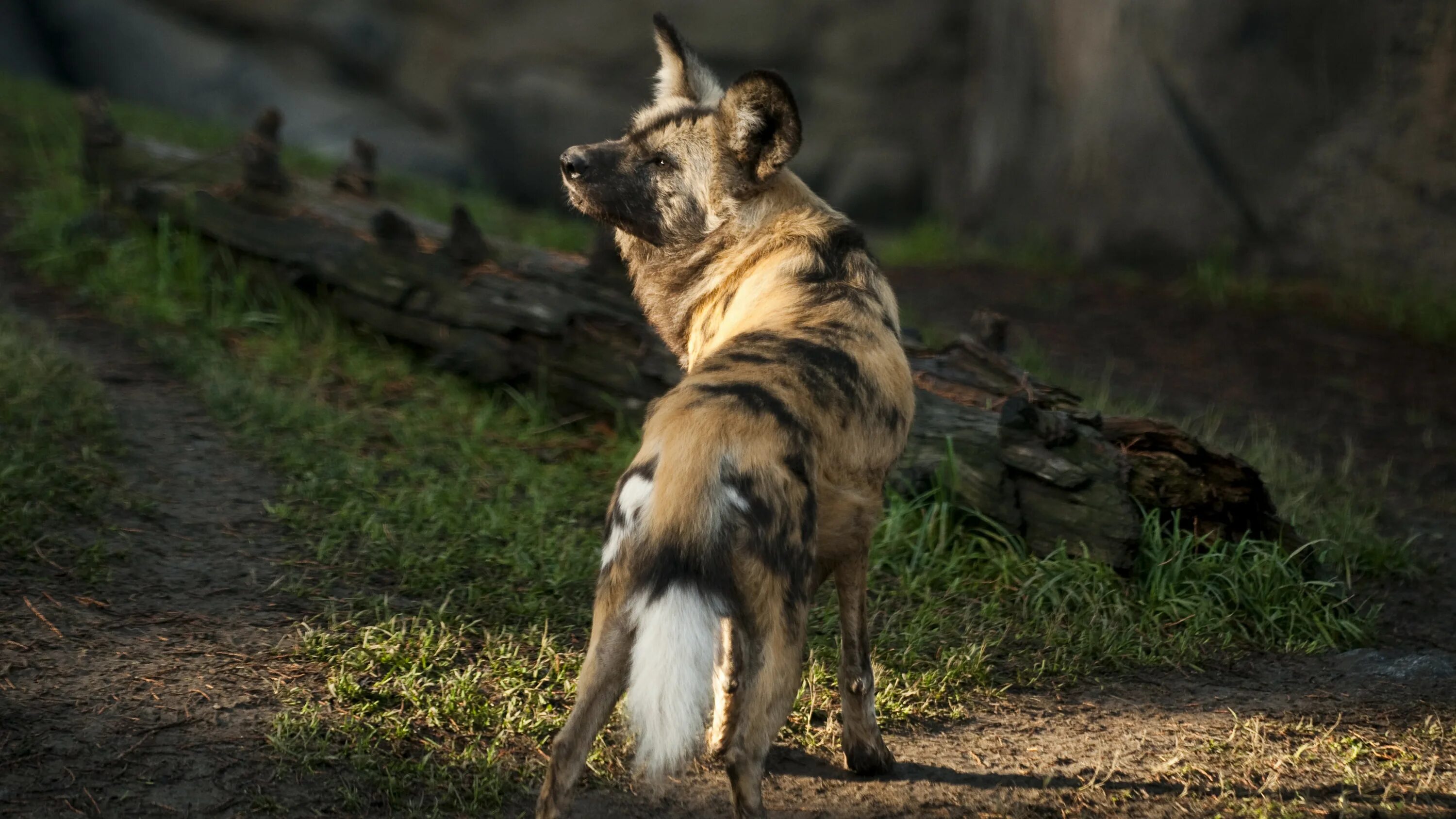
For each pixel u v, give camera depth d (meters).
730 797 7.33
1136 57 24.72
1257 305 22.33
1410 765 7.85
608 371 13.17
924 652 9.32
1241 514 10.83
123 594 9.07
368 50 38.41
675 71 9.12
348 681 7.95
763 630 5.95
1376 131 22.05
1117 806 7.34
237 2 38.62
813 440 6.34
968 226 30.33
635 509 6.01
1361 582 11.38
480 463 12.52
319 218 15.28
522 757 7.55
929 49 34.34
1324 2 22.23
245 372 13.95
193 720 7.51
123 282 15.66
